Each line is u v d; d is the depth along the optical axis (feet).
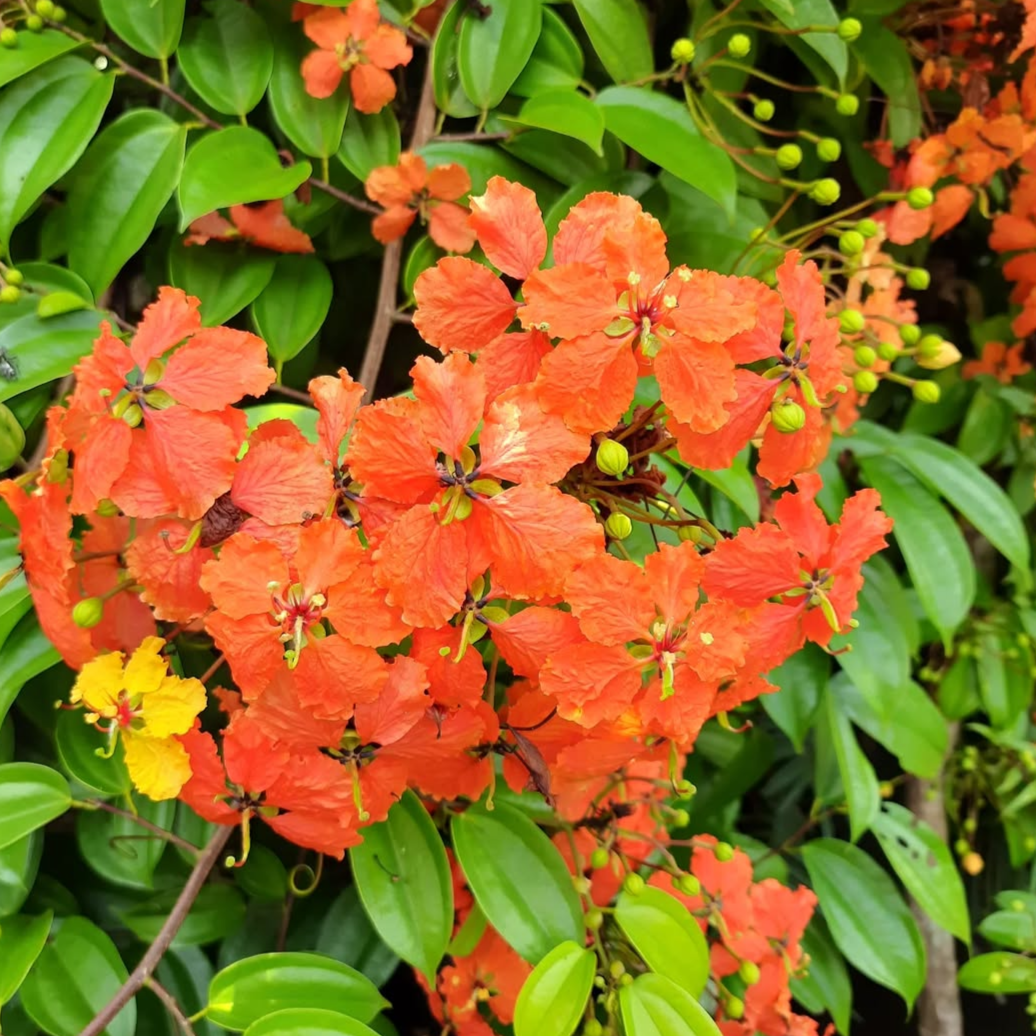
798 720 1.71
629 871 1.51
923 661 1.99
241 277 1.59
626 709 1.30
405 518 1.23
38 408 1.52
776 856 1.86
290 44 1.60
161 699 1.33
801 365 1.32
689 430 1.30
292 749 1.32
